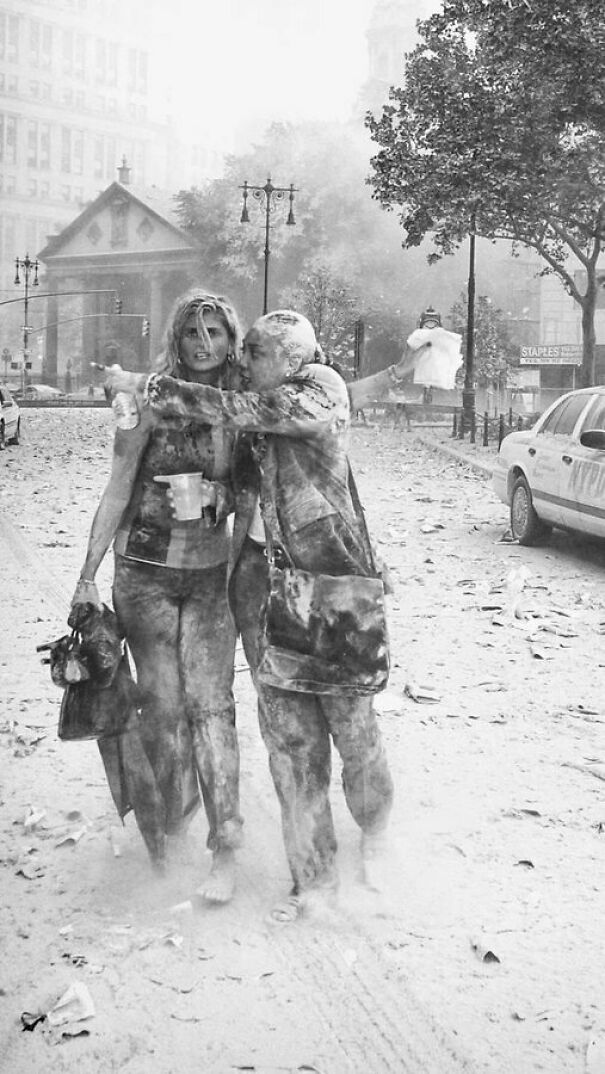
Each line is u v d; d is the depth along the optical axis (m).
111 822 4.23
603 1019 2.96
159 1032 2.87
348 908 3.50
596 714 5.79
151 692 3.70
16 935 3.36
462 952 3.29
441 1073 2.72
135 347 102.62
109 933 3.33
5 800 4.47
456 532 12.84
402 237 76.50
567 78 22.08
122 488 3.59
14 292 105.50
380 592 3.42
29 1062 2.74
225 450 3.62
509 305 71.75
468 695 6.12
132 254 98.38
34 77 75.19
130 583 3.65
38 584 9.02
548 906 3.59
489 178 23.66
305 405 3.32
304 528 3.38
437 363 3.62
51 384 99.38
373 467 23.02
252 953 3.25
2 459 23.34
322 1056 2.78
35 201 97.69
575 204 24.56
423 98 24.20
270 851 3.95
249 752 5.08
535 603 8.68
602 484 10.33
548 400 52.16
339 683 3.38
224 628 3.71
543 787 4.70
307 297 61.53
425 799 4.50
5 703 5.82
